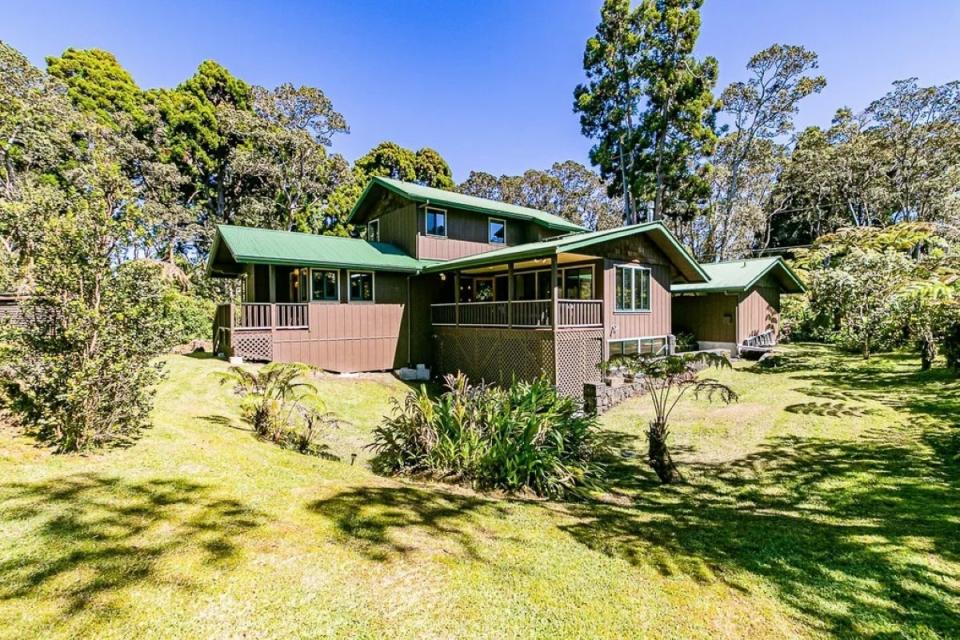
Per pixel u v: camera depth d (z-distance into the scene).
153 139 25.62
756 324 17.69
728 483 6.09
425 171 35.31
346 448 7.67
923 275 10.88
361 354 13.70
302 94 28.56
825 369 13.41
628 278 13.67
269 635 2.29
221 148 27.86
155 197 23.89
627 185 27.55
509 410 6.46
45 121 17.12
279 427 6.45
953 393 9.47
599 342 12.59
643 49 26.09
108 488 3.76
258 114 28.33
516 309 12.61
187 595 2.53
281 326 12.22
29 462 4.04
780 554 3.72
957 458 6.18
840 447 7.10
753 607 2.91
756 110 27.16
